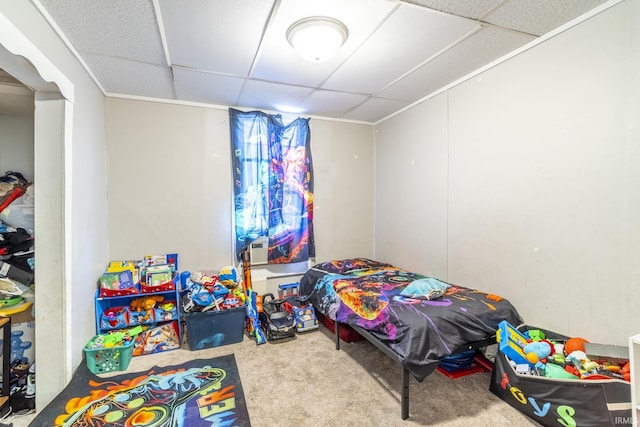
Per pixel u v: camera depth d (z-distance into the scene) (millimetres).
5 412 1835
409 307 2125
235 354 2633
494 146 2502
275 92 3076
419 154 3334
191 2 1716
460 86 2793
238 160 3408
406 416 1827
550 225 2125
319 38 1961
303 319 3098
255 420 1812
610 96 1802
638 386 1434
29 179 2617
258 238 3533
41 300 1926
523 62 2262
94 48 2172
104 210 2912
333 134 3941
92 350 2256
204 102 3336
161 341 2693
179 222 3271
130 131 3084
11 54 1490
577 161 1968
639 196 1698
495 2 1757
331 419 1828
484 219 2604
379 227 4070
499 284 2486
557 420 1661
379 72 2652
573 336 2002
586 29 1895
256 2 1727
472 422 1792
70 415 1823
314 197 3850
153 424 1765
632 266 1729
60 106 1968
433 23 1951
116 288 2590
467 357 2312
